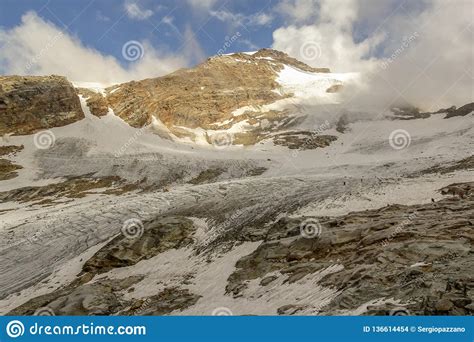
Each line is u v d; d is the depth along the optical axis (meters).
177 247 31.48
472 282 14.78
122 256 30.41
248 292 22.06
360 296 16.42
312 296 18.72
